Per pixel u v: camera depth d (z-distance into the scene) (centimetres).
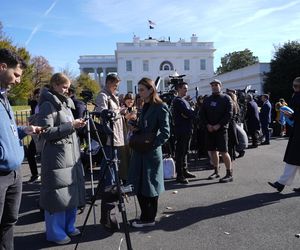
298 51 3077
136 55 7800
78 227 503
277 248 421
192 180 768
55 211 434
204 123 744
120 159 604
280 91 3153
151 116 480
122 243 446
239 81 3725
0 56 313
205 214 543
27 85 2778
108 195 449
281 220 509
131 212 561
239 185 710
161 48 7838
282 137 1560
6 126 312
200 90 4841
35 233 488
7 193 331
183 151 739
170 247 430
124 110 618
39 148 496
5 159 308
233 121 921
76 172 454
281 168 869
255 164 927
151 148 470
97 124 543
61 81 445
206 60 7981
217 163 773
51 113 427
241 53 7756
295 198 610
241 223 502
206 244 436
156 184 481
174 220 520
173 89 861
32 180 780
